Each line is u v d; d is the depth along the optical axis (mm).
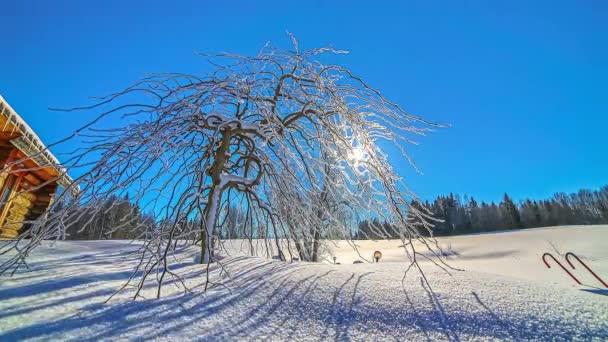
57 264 2885
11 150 5797
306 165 4078
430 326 1806
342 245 18797
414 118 3633
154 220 3338
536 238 23172
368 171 3744
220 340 1535
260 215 4582
